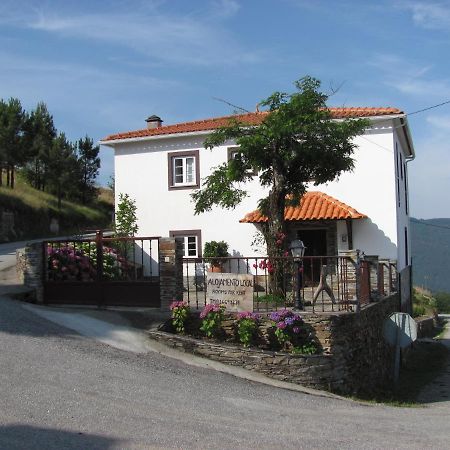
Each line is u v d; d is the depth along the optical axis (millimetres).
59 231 42062
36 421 6254
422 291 46656
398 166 21578
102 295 12016
